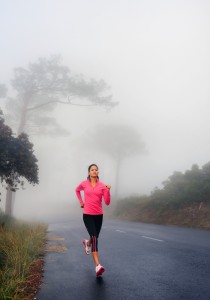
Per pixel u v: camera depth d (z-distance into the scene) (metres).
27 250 7.71
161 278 5.68
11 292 4.53
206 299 4.47
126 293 4.80
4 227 12.60
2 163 14.80
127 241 11.23
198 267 6.58
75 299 4.54
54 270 6.42
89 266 6.80
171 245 10.10
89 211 6.00
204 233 14.39
